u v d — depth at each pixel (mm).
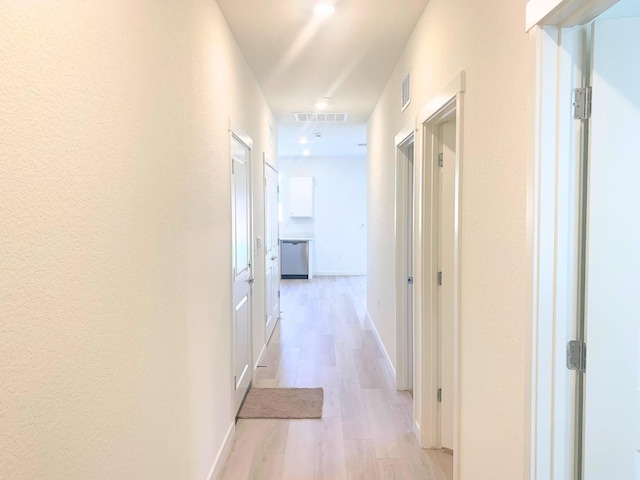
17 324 870
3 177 829
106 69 1226
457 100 2000
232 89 3021
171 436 1781
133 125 1406
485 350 1769
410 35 3070
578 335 1348
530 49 1349
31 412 913
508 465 1557
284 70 3844
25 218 892
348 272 10438
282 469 2564
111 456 1262
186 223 1973
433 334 2756
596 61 1268
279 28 2947
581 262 1333
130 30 1387
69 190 1044
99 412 1191
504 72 1545
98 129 1181
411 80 3062
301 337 5352
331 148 8773
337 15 2768
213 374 2449
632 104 1270
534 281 1336
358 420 3178
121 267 1323
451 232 2686
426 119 2561
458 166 2025
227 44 2854
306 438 2928
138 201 1446
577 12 1220
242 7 2629
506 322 1562
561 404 1356
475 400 1892
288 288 8773
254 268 4066
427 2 2582
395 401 3502
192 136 2066
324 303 7352
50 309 973
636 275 1289
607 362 1303
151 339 1562
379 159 4832
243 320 3486
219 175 2625
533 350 1349
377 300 5109
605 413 1312
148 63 1532
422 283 2748
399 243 3697
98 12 1181
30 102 904
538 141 1317
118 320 1303
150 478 1554
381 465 2592
